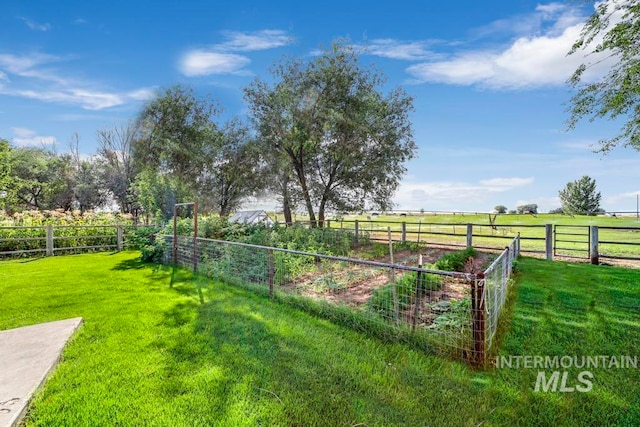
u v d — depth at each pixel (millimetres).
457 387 2492
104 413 2207
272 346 3236
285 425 2084
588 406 2223
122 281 6242
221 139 16766
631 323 3742
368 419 2137
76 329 3678
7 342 3270
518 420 2094
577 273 6559
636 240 15070
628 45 5562
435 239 14727
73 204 25078
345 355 3037
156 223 10625
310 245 10062
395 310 3678
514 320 3881
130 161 21375
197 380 2613
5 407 2186
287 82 14492
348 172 14734
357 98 14188
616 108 6145
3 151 19859
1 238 9773
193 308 4465
